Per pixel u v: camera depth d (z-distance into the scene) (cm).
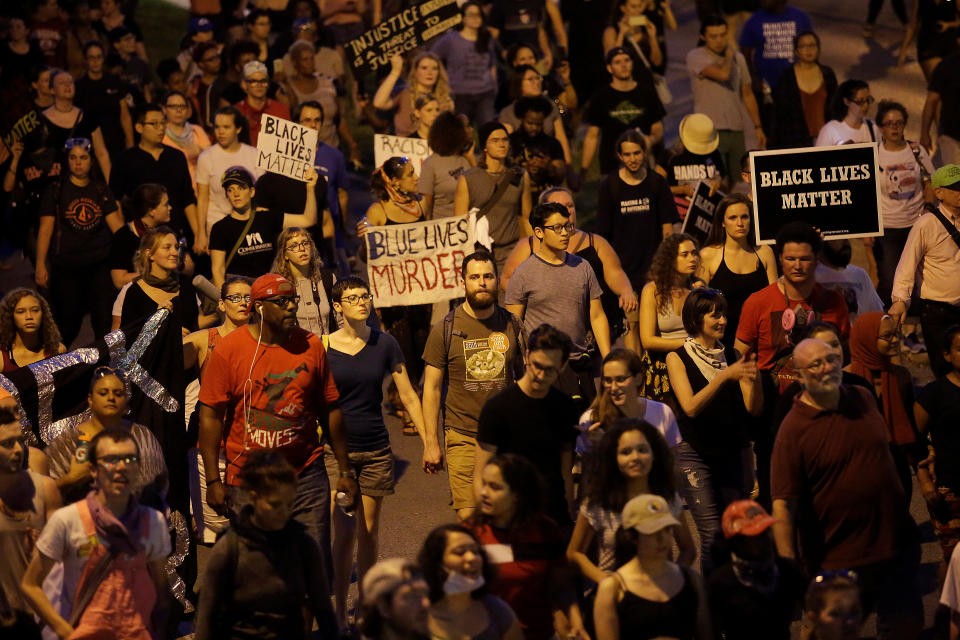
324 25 4984
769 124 4069
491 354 1959
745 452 1909
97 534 1503
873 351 1978
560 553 1548
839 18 5456
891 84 4756
